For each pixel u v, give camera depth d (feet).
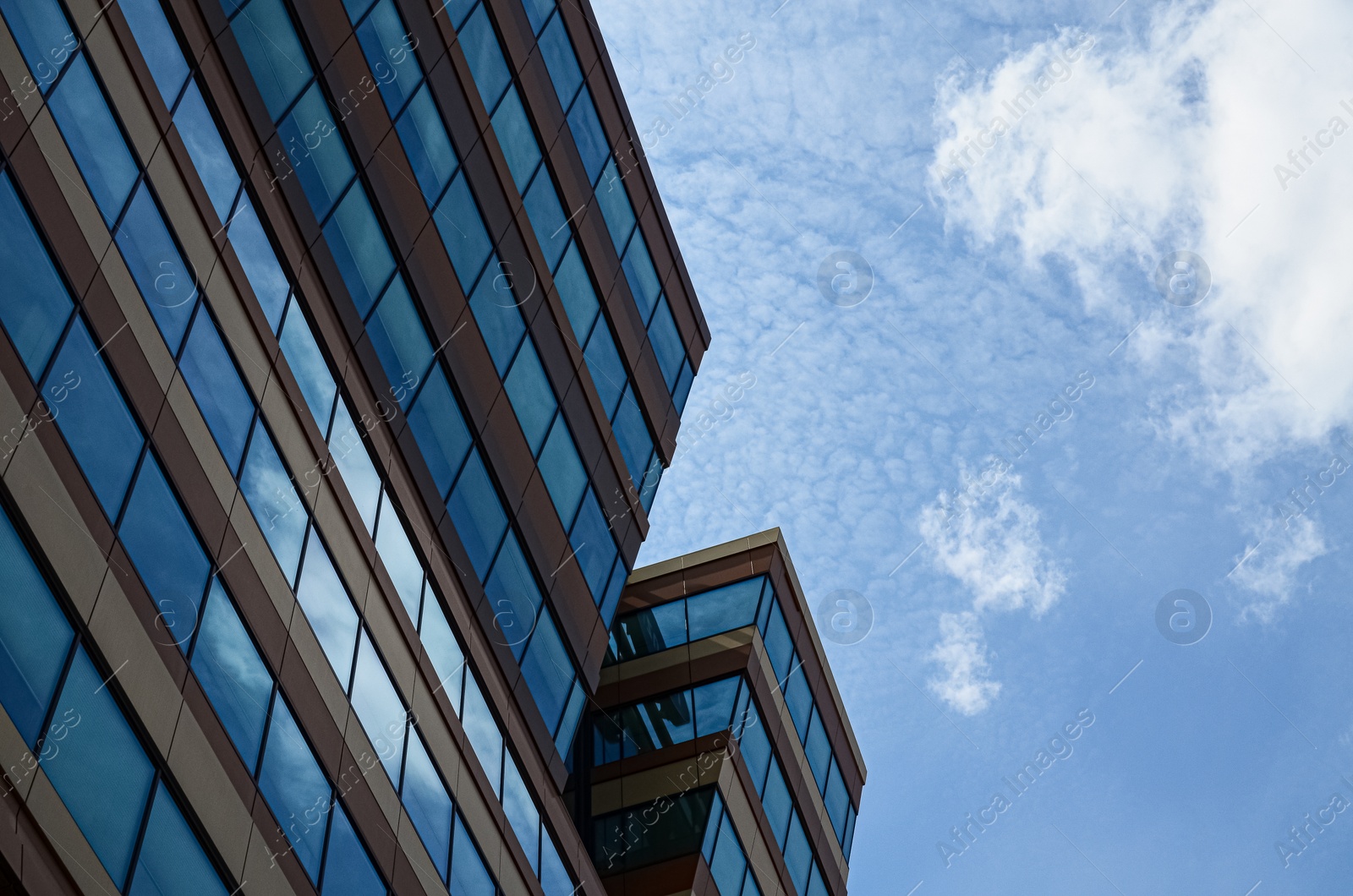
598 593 94.73
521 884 77.36
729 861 95.55
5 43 49.67
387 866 64.39
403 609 72.74
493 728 79.71
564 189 97.09
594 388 97.81
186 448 56.49
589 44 105.09
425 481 77.00
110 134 55.21
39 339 48.47
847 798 125.90
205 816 51.96
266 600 60.13
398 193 77.46
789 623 118.62
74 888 43.52
